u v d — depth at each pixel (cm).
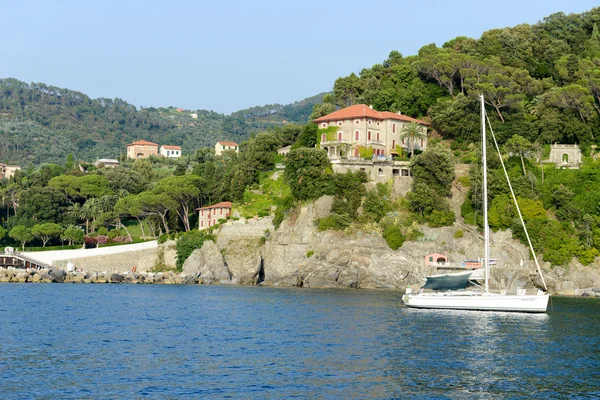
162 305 10906
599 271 14312
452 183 16200
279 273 15800
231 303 11294
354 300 11900
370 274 14850
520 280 14388
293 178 16312
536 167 16525
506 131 17325
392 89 19850
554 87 18138
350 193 15962
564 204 15388
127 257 17612
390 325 8700
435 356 6712
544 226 14850
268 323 8781
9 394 5162
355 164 16450
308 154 16188
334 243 15212
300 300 11856
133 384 5491
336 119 18088
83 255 17612
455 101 18038
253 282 16288
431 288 11012
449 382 5691
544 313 10250
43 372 5834
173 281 16462
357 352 6838
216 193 19938
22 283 15700
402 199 16112
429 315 9788
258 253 16338
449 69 19062
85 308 10306
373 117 17825
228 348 6975
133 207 19338
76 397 5122
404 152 18262
